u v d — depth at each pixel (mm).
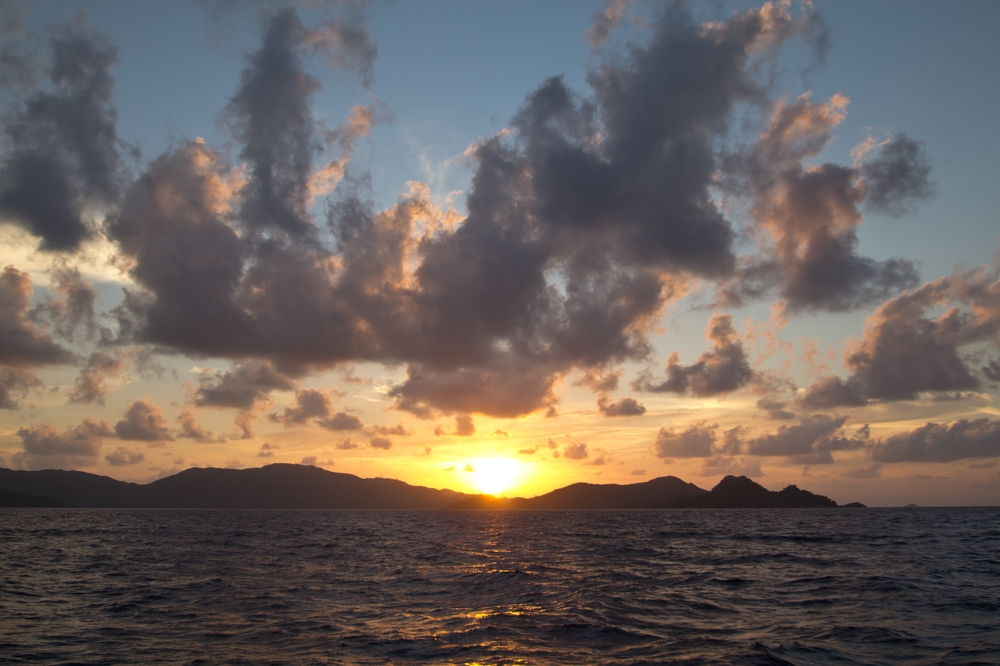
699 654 18688
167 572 40812
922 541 67250
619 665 17547
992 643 19625
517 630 22266
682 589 32125
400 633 22000
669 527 115062
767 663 17594
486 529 112125
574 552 58031
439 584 34906
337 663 18109
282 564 46469
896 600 27953
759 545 65000
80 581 36125
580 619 24031
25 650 19859
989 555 49625
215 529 105312
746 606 26969
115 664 18156
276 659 18625
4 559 49281
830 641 20219
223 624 23812
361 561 48969
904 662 17578
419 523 144750
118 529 103625
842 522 130000
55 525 119438
